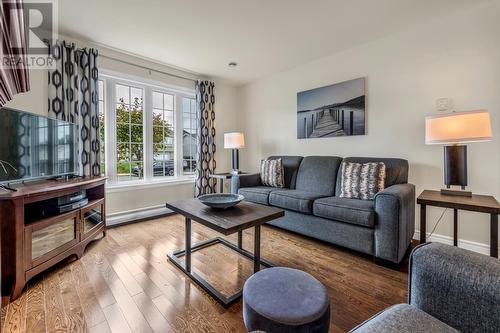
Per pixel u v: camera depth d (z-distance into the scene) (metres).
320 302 0.99
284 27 2.53
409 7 2.20
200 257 2.22
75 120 2.70
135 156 3.49
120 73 3.17
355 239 2.19
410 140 2.62
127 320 1.40
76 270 1.96
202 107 4.00
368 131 2.94
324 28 2.55
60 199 2.03
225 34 2.67
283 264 2.08
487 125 1.76
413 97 2.59
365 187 2.47
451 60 2.35
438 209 2.46
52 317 1.42
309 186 3.14
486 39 2.18
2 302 1.52
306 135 3.55
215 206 1.90
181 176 4.00
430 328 0.74
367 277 1.88
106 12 2.25
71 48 2.68
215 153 4.34
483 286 0.76
